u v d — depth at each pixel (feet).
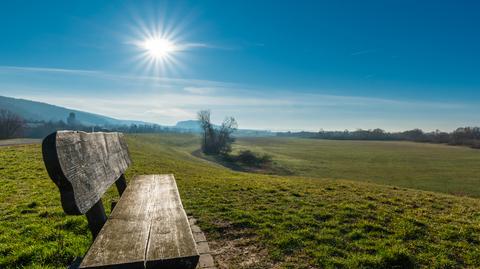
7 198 29.50
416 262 17.24
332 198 34.42
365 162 232.94
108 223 10.06
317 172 181.16
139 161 77.05
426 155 287.89
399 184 140.46
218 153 261.44
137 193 14.94
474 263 17.49
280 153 290.15
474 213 30.32
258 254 17.95
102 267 6.73
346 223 24.11
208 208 28.19
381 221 24.81
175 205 12.61
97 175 10.11
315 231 22.02
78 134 9.12
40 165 52.47
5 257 15.43
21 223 21.04
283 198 33.42
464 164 224.74
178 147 272.51
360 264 16.53
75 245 16.85
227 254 17.94
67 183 7.15
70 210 7.28
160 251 7.63
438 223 25.16
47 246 16.61
